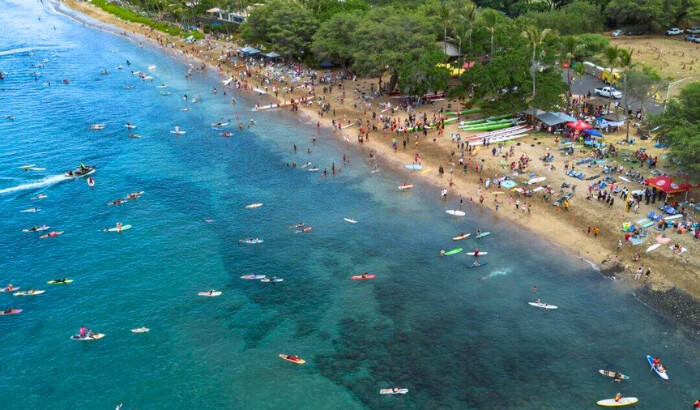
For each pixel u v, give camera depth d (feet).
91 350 221.46
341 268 269.44
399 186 345.92
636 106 419.74
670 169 322.55
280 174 369.71
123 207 331.77
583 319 229.86
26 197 343.87
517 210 308.60
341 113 468.34
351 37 505.66
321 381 204.64
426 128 421.18
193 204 333.62
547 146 375.25
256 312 241.14
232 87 559.38
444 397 196.44
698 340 214.90
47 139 435.12
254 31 617.62
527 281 254.47
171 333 229.66
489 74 406.62
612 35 647.97
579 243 276.41
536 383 200.85
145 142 429.38
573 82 499.92
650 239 270.26
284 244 290.56
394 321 233.76
